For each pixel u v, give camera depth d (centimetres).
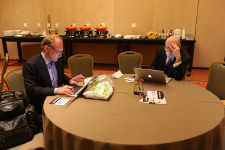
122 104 167
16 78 225
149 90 197
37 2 606
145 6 542
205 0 504
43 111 161
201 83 430
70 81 225
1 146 164
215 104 167
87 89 189
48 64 218
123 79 234
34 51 647
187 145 122
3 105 175
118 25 570
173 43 241
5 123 171
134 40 494
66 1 586
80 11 585
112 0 559
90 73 317
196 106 163
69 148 132
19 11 625
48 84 213
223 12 501
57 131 137
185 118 145
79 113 153
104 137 123
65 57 606
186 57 244
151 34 495
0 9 635
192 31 528
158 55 278
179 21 530
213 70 251
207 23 516
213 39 521
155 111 155
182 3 519
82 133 128
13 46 661
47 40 205
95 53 609
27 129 174
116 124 138
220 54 527
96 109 159
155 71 208
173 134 126
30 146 166
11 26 644
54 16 604
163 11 534
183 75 234
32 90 196
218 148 142
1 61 651
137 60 322
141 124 137
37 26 624
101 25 539
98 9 573
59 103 170
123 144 117
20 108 179
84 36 532
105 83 202
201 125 136
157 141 119
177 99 177
